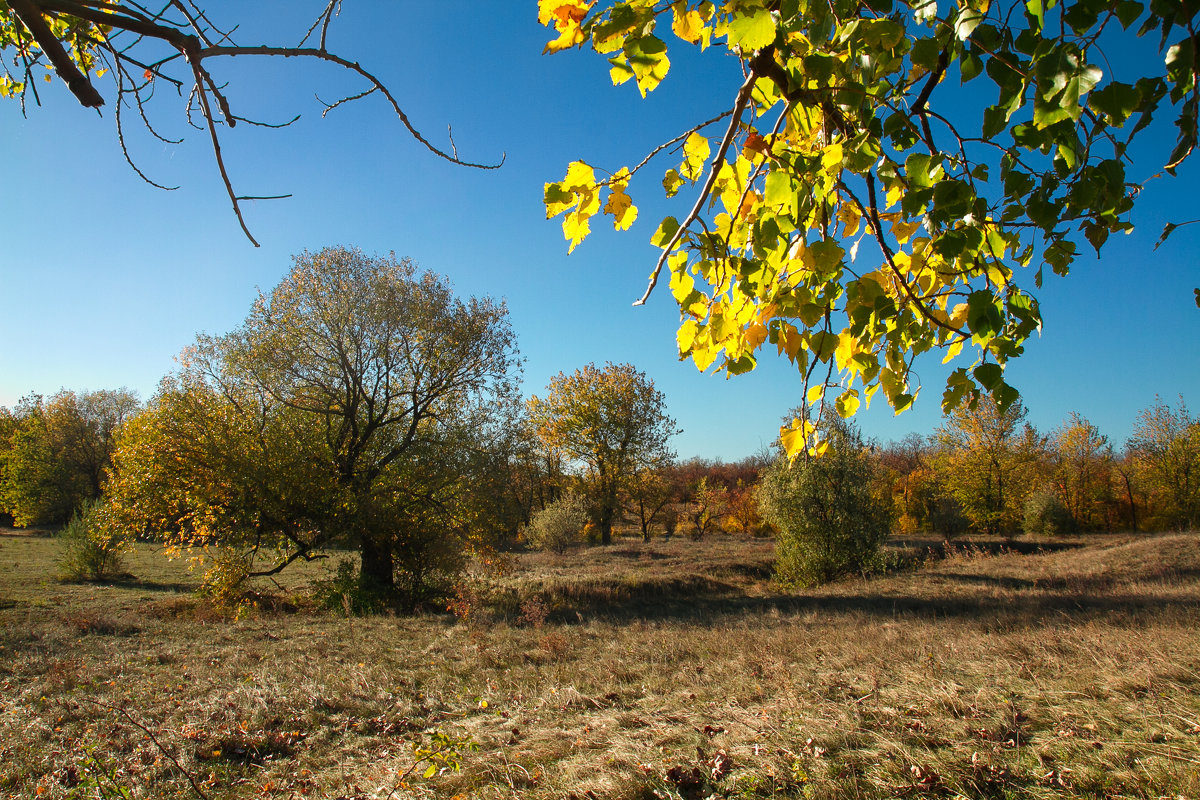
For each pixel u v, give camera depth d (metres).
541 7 1.17
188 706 6.77
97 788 4.48
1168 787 3.48
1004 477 35.19
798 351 1.31
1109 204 1.18
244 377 17.19
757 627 12.07
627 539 44.22
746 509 44.16
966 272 1.40
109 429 53.94
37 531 45.03
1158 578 17.38
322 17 1.35
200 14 1.33
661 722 5.70
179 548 17.09
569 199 1.30
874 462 21.52
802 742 4.64
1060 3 0.98
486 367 19.48
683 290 1.30
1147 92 1.05
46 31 1.03
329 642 11.30
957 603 14.54
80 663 8.76
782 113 1.24
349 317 17.75
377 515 16.66
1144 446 38.19
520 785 4.52
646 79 1.21
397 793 4.40
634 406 40.16
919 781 3.89
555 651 9.88
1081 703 5.00
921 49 1.13
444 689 7.76
